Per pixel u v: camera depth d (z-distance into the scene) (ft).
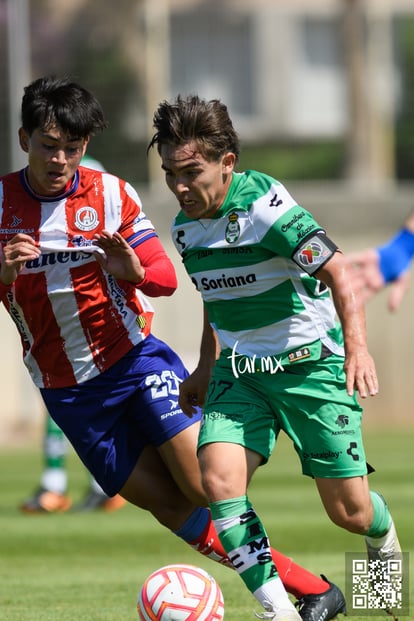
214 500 53.62
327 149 440.04
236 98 444.55
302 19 449.89
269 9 444.14
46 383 61.93
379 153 383.24
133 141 274.98
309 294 57.00
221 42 440.04
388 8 392.68
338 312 54.54
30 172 58.39
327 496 56.75
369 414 236.02
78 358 61.00
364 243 244.42
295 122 449.06
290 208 55.21
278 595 52.70
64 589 71.87
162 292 59.67
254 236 55.57
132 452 61.82
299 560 82.17
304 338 56.59
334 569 77.56
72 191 58.90
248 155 439.22
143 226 60.29
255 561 53.01
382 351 236.84
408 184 387.55
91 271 59.82
